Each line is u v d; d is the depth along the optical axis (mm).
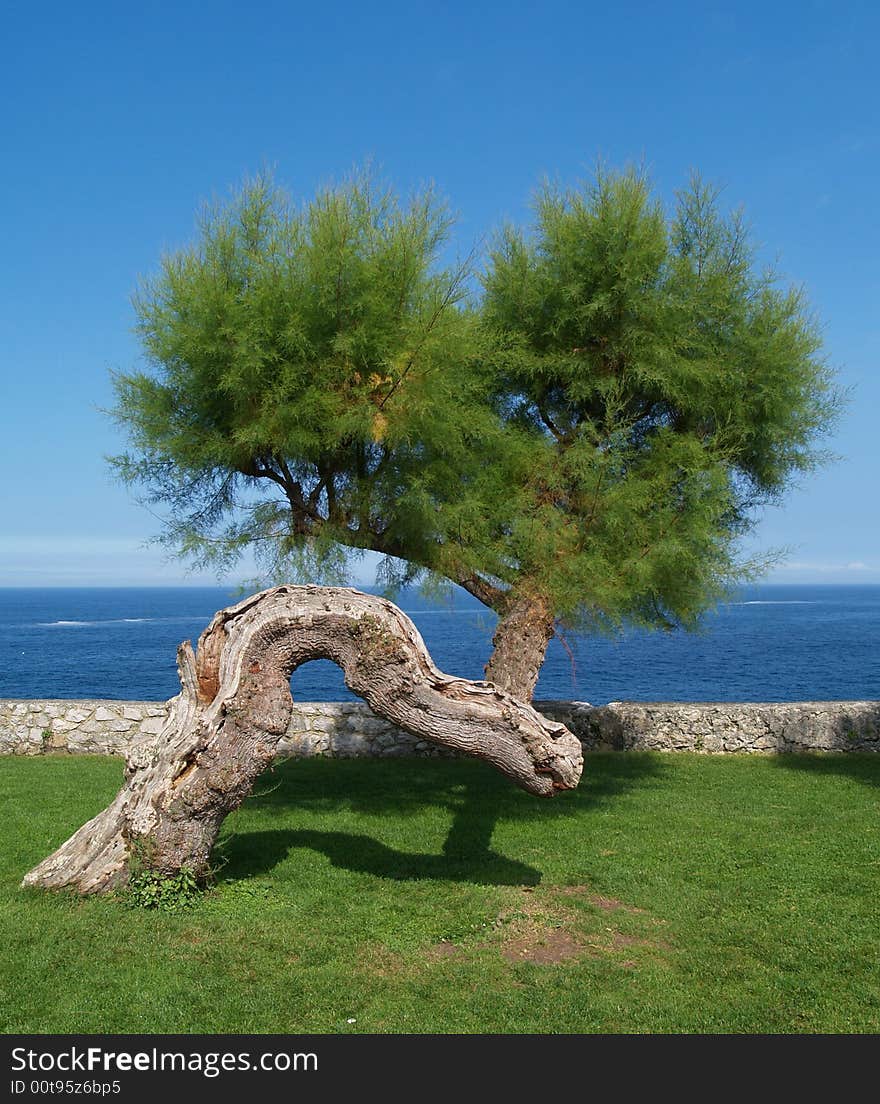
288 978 5527
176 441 9367
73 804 10492
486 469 10531
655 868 8211
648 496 10258
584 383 10609
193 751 6797
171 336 9102
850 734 14734
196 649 7230
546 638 10555
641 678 43156
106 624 120750
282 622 6902
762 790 11836
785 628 98250
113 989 5309
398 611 7266
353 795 11445
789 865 8297
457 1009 5195
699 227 11000
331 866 8047
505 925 6602
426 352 9023
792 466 11805
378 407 9188
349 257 8930
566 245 10484
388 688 6926
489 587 11148
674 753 14805
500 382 11242
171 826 6730
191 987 5359
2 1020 4930
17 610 185375
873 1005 5348
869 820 10125
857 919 6816
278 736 6938
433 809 10648
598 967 5848
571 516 10445
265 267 9211
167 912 6566
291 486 10203
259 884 7391
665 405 11367
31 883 6840
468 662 48781
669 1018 5141
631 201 10188
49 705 14695
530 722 6984
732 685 39438
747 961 6008
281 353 9180
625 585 10031
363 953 5973
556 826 9852
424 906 6969
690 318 10656
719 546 10430
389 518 10156
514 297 10922
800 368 10820
